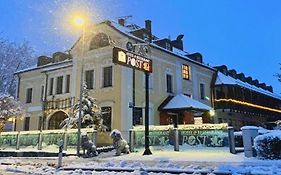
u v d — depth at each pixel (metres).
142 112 26.06
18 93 36.59
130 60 16.00
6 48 54.03
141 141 18.02
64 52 35.34
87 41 28.34
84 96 23.78
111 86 26.03
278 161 11.44
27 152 20.31
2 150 22.17
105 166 11.86
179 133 17.05
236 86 36.25
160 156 14.77
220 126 15.79
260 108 43.22
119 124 24.67
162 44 30.62
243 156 13.78
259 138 12.73
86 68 28.14
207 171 9.42
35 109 34.12
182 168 10.29
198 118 29.77
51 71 32.78
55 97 31.47
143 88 26.69
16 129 34.62
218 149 15.67
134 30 28.41
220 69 41.16
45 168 12.18
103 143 25.11
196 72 33.66
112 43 26.47
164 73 29.03
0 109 24.72
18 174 10.82
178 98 28.41
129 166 11.55
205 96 34.38
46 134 21.02
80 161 14.91
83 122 22.66
